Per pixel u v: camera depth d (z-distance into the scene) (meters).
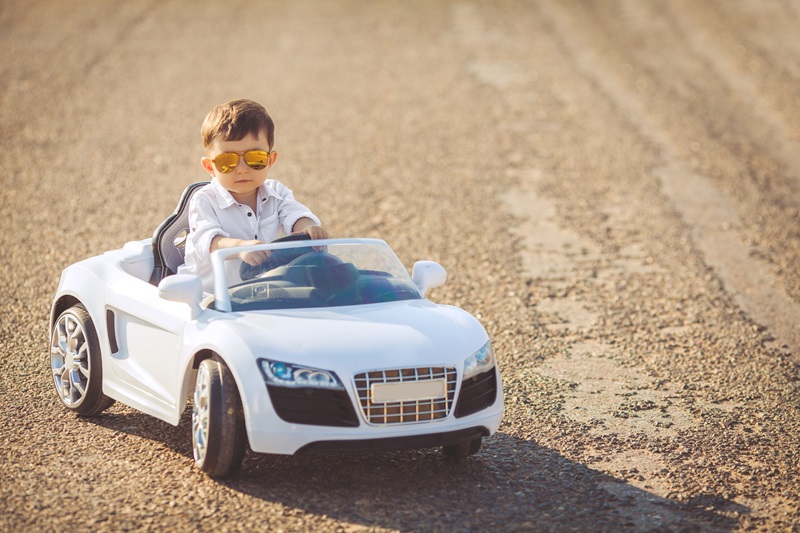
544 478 5.46
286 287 5.57
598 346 8.49
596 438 6.21
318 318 5.27
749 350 8.43
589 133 18.83
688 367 7.92
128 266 6.51
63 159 16.08
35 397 6.69
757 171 16.50
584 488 5.33
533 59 25.31
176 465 5.42
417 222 13.16
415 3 33.16
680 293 10.34
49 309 9.07
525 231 12.92
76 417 6.30
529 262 11.52
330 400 4.88
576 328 9.04
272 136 6.08
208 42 26.64
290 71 23.59
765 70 24.20
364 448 4.91
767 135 19.00
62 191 14.22
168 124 18.62
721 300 10.10
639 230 13.11
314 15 30.91
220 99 20.70
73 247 11.49
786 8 31.27
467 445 5.58
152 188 14.52
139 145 17.12
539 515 4.90
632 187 15.37
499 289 10.34
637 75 23.72
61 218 12.83
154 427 6.12
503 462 5.70
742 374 7.75
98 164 15.84
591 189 15.22
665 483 5.46
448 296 10.02
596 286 10.58
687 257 11.85
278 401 4.88
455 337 5.28
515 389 7.21
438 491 5.16
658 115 20.30
